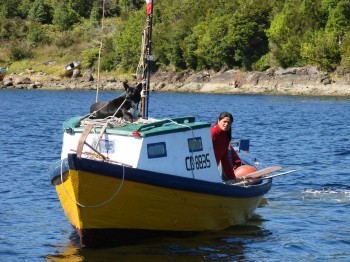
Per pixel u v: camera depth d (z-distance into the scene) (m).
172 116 62.84
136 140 15.64
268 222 18.95
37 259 15.38
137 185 15.17
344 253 16.20
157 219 15.93
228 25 119.88
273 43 116.50
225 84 117.56
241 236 17.36
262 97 101.31
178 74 123.44
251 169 19.48
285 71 112.06
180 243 16.39
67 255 15.54
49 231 17.75
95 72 128.50
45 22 156.62
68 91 118.62
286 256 15.88
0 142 37.94
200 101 89.94
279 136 43.38
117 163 15.54
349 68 107.38
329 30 112.75
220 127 17.70
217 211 17.00
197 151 16.58
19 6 159.88
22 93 110.38
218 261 15.30
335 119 59.16
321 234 17.80
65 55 137.38
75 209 15.19
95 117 17.42
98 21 148.88
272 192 23.31
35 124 51.28
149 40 19.81
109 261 14.98
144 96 19.23
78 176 14.58
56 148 35.66
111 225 15.54
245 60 118.62
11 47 140.25
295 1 118.12
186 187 15.77
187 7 138.62
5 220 18.89
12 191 22.94
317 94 108.06
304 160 31.59
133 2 154.50
